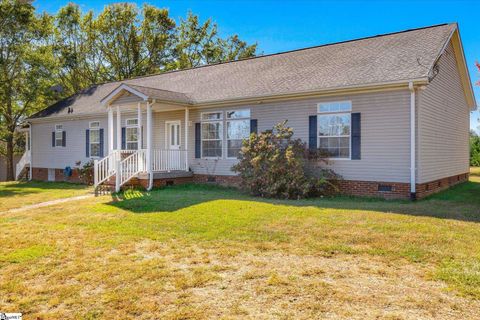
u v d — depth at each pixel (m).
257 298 3.85
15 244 6.03
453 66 13.67
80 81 32.34
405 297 3.81
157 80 19.20
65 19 30.92
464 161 16.17
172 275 4.52
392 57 11.52
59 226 7.40
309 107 11.97
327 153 11.41
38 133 21.70
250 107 13.35
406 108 10.20
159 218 7.84
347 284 4.17
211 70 17.70
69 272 4.67
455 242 5.65
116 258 5.22
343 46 14.30
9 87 21.06
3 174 27.50
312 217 7.68
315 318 3.40
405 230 6.41
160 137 16.17
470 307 3.57
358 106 11.03
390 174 10.52
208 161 14.54
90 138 18.72
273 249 5.53
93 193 13.02
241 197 10.87
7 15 19.97
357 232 6.34
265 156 11.30
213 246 5.74
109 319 3.46
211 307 3.66
